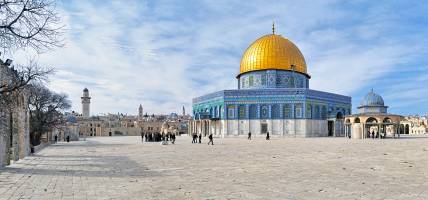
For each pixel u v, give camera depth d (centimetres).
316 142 4906
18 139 2691
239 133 7175
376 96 6719
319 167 1994
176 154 3069
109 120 14675
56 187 1411
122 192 1293
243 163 2238
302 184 1428
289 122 7112
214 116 7612
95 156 3006
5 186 1444
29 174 1816
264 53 7750
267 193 1252
